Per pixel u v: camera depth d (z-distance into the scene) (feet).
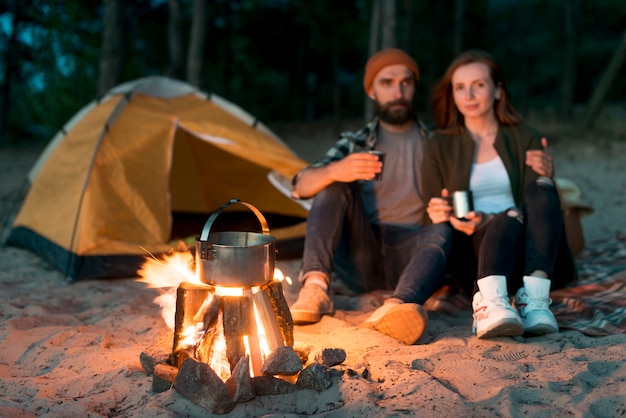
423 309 8.91
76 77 40.22
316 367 7.37
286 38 62.75
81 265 13.83
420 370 7.91
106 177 14.93
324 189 10.84
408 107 11.57
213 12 58.23
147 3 56.90
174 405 7.10
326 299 10.17
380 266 11.58
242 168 20.77
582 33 70.69
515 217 9.77
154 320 10.71
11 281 13.73
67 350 9.25
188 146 20.45
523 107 59.47
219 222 19.38
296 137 51.62
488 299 8.95
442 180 11.10
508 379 7.57
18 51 49.93
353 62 68.64
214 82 64.39
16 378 8.38
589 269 12.84
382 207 11.66
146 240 14.57
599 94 41.52
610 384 7.21
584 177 28.48
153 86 16.98
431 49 57.67
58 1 43.04
